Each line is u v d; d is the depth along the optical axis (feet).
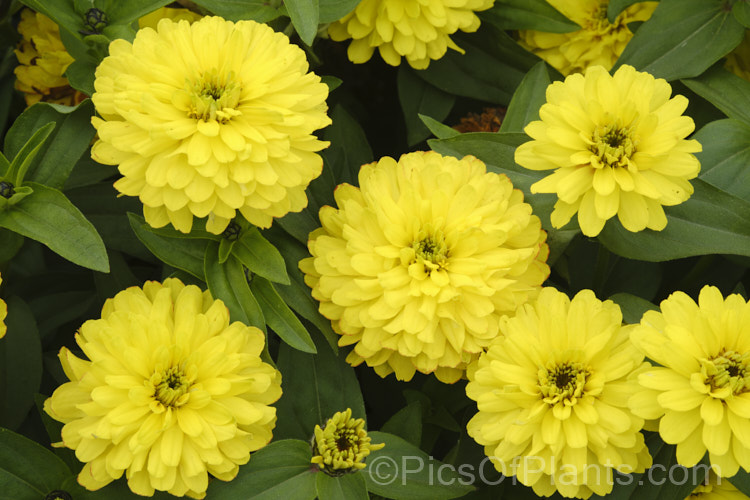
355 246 1.63
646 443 1.66
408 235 1.65
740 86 1.79
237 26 1.65
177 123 1.57
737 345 1.57
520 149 1.64
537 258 1.68
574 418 1.58
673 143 1.60
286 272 1.64
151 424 1.55
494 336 1.63
